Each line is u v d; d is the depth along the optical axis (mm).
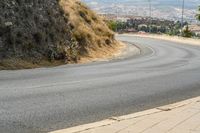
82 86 13891
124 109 10258
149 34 100375
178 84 15852
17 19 24375
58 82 14672
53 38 26688
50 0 30547
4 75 16297
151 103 11359
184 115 8766
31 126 7953
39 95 11477
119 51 38125
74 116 9102
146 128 7496
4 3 24406
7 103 10031
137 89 13898
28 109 9469
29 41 23938
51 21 28031
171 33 100438
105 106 10484
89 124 7941
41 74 17359
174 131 7316
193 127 7652
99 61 27750
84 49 30500
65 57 25609
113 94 12461
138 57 32844
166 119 8320
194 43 66125
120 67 22672
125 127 7543
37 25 25844
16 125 7941
